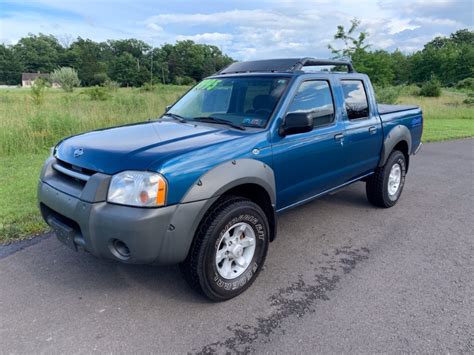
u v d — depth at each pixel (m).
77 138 3.29
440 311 2.94
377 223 4.81
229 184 2.87
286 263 3.72
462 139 12.92
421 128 6.07
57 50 107.25
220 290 2.97
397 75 70.75
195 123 3.69
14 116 9.75
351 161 4.44
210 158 2.83
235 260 3.11
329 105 4.08
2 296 3.05
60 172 3.06
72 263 3.61
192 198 2.68
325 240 4.28
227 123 3.58
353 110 4.47
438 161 8.99
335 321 2.81
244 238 3.17
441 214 5.18
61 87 46.75
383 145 4.96
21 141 8.30
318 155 3.86
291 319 2.83
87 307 2.94
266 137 3.30
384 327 2.74
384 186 5.14
